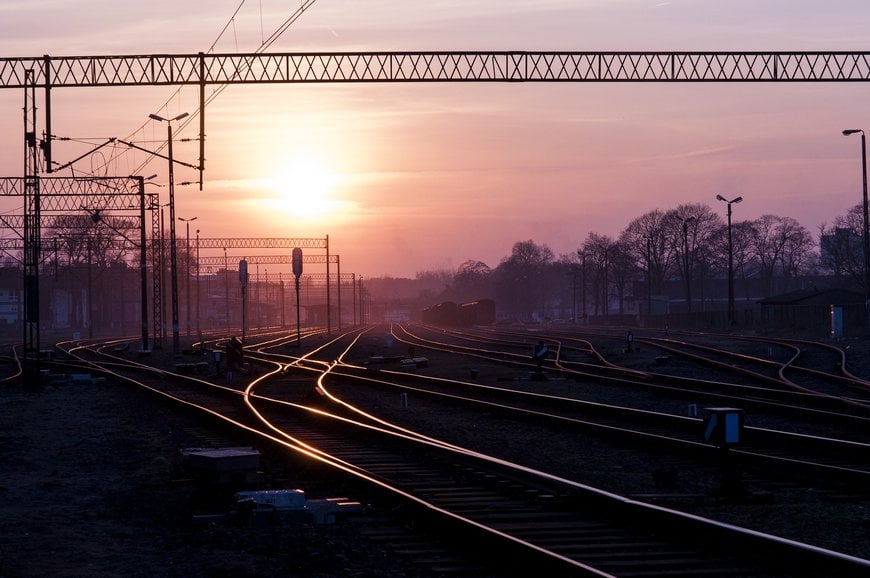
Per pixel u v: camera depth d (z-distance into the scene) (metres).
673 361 59.88
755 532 12.98
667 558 13.23
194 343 111.31
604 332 122.62
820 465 19.28
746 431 24.77
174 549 14.42
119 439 28.64
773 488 18.52
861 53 52.12
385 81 50.41
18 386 51.41
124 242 134.38
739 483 17.53
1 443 27.92
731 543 13.37
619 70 51.22
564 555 13.43
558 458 23.22
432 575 12.72
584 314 191.38
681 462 22.03
